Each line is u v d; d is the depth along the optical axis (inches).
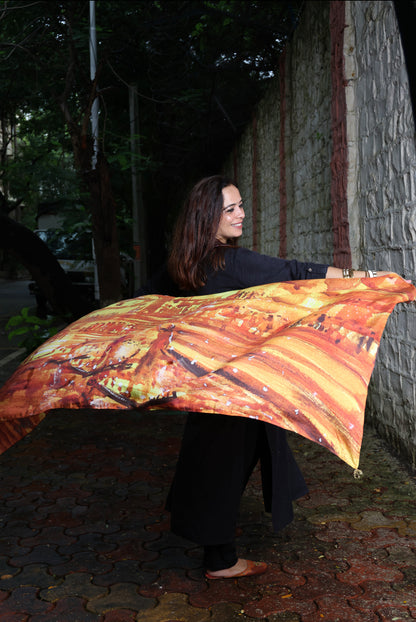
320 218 246.1
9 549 116.7
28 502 140.2
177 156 520.1
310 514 129.4
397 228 160.9
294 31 288.7
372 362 80.6
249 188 464.8
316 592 98.5
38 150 430.9
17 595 100.0
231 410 78.1
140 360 85.7
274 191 368.2
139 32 315.9
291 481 99.3
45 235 589.9
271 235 382.9
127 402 83.7
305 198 273.9
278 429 96.9
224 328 87.7
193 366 83.4
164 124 476.7
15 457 173.6
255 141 426.9
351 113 196.7
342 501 135.8
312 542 116.6
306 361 80.3
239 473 95.4
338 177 207.0
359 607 93.8
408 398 157.4
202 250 93.0
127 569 108.1
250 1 286.0
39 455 175.2
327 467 158.7
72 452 177.6
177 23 313.3
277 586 100.8
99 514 132.8
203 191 93.4
